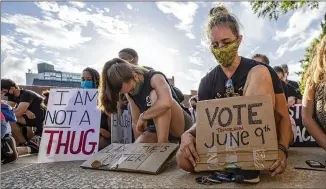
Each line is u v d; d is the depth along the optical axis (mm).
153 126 2260
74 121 2500
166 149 1915
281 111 1628
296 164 1836
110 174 1764
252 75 1604
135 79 2180
